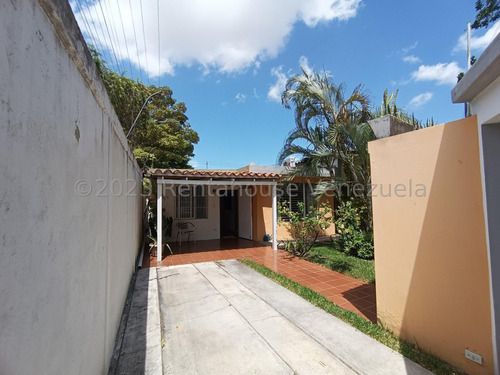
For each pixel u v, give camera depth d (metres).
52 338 1.16
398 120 3.22
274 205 8.41
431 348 2.59
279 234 9.89
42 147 1.08
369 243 6.94
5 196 0.82
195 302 4.07
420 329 2.70
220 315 3.60
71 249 1.43
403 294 2.88
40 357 1.03
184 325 3.33
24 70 0.94
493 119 2.04
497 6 8.76
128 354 2.72
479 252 2.23
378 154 3.17
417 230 2.73
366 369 2.41
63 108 1.32
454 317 2.40
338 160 8.25
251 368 2.48
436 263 2.55
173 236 9.83
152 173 6.67
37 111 1.04
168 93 17.80
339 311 3.65
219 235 10.53
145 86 14.88
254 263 6.54
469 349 2.28
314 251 7.92
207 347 2.83
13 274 0.86
